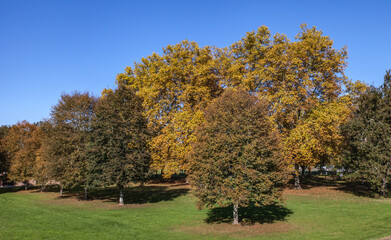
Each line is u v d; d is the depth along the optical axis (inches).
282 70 1205.1
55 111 1300.4
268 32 1343.5
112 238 568.7
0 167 1775.3
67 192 1505.9
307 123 1095.6
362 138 1045.8
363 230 571.2
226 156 611.8
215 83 1401.3
